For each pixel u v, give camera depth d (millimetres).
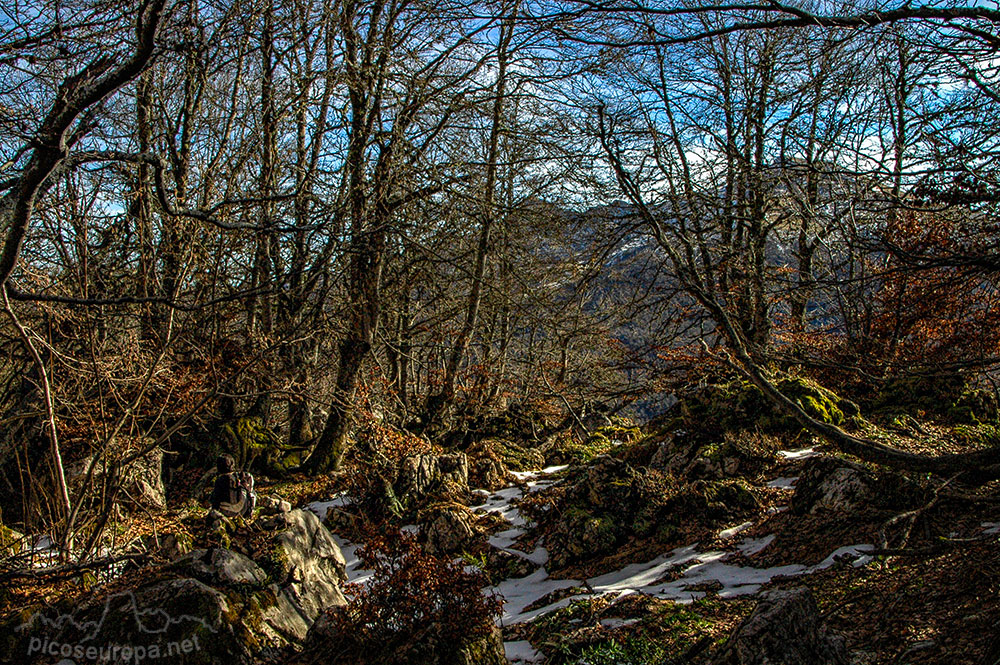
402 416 17594
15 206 3559
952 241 4531
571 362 24359
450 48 12945
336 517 11750
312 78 12789
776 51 4801
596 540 9758
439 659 5621
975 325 10016
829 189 4117
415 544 6379
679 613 6832
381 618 6023
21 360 10039
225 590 6633
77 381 8930
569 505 10539
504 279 14500
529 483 13641
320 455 14633
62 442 8922
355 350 14789
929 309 7148
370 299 14641
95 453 8789
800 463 10891
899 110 4484
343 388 14797
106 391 9773
